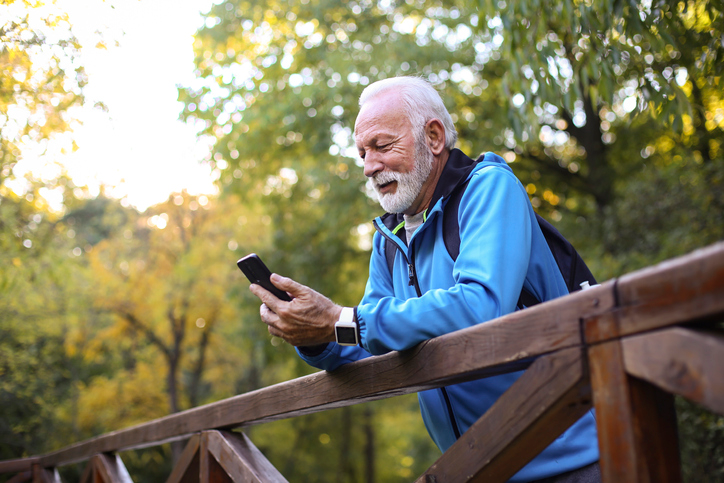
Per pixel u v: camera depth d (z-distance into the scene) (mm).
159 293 13883
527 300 1344
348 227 9945
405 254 1480
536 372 858
